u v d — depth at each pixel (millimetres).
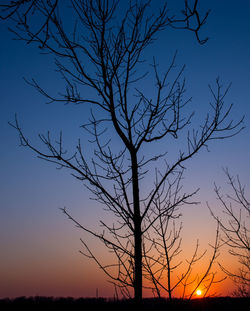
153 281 4082
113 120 4340
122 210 4066
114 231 4086
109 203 4098
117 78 4336
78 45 4289
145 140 4426
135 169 4289
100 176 4113
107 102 4355
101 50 4266
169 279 4141
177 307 3814
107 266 3916
